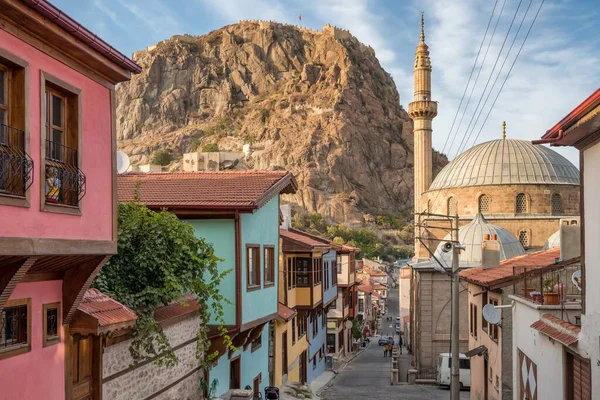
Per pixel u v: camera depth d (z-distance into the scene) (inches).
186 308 633.6
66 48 386.9
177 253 584.4
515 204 2397.9
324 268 1577.3
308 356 1550.2
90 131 423.8
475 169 2498.8
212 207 730.8
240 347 856.3
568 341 549.3
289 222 1672.0
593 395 497.7
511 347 914.7
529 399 726.5
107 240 437.7
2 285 350.0
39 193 359.6
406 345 2942.9
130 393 519.8
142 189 826.2
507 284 914.1
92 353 469.1
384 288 4306.1
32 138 356.5
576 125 477.4
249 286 778.8
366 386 1625.2
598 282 498.3
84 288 430.3
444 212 2539.4
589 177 523.8
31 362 391.9
